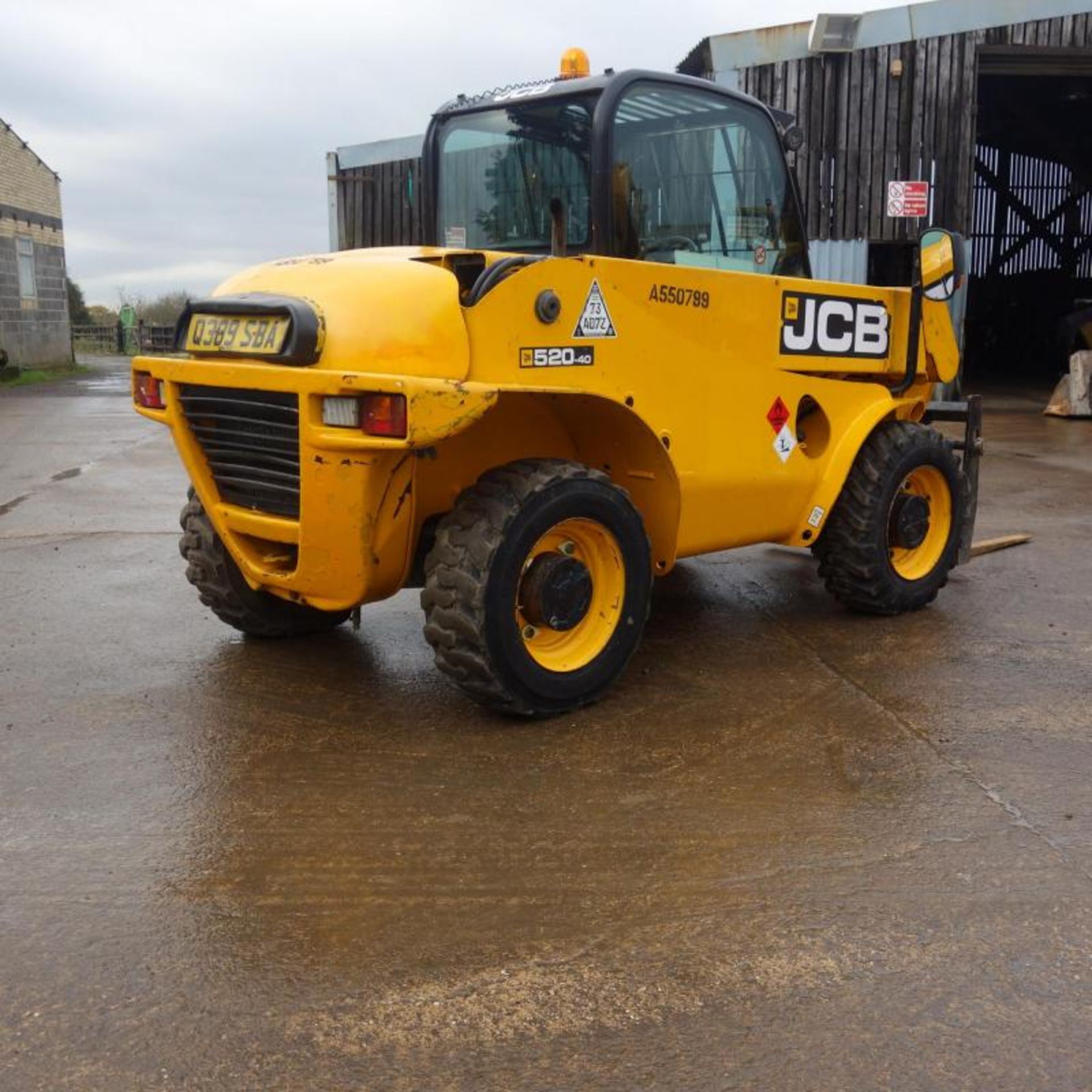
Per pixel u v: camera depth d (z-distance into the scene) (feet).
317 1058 7.75
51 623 17.71
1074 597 19.30
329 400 11.89
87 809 11.39
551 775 12.16
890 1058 7.73
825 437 16.97
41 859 10.41
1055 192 88.12
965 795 11.66
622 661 14.10
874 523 17.17
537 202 15.42
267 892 9.84
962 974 8.65
